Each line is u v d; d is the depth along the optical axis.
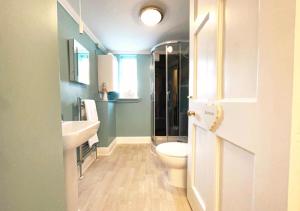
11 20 0.58
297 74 0.44
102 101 2.95
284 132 0.46
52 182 0.68
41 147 0.65
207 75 1.10
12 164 0.59
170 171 1.89
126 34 2.93
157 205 1.53
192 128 1.43
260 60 0.56
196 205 1.31
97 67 3.18
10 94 0.58
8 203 0.59
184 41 3.04
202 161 1.20
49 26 0.68
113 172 2.24
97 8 2.25
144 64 3.70
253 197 0.60
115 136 3.66
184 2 2.21
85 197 1.67
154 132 3.36
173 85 3.25
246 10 0.67
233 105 0.75
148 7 2.29
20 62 0.60
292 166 0.44
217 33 0.92
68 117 2.00
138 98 3.70
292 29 0.44
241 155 0.71
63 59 1.89
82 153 2.17
